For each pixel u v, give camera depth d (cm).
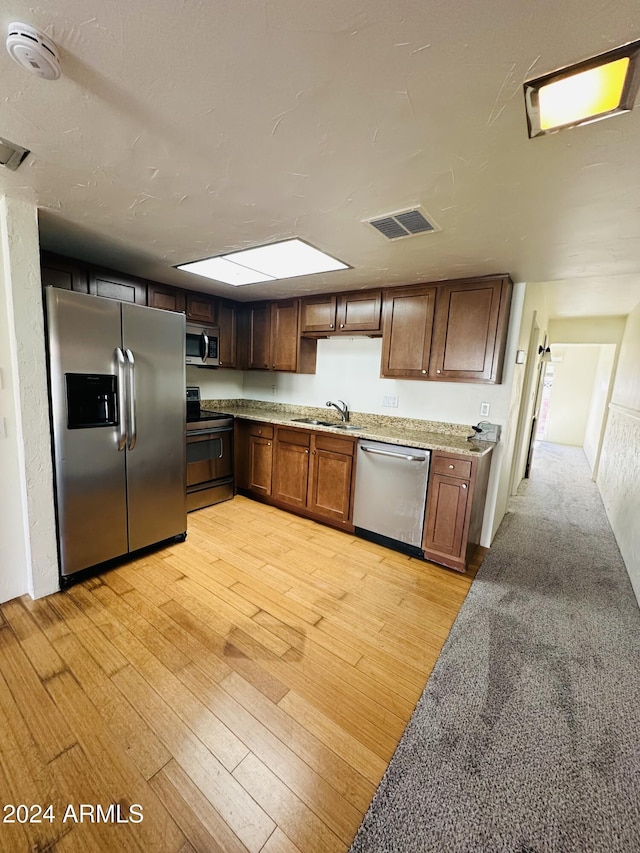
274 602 224
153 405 262
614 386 492
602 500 453
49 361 210
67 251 249
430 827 115
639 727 152
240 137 122
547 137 113
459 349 282
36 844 107
